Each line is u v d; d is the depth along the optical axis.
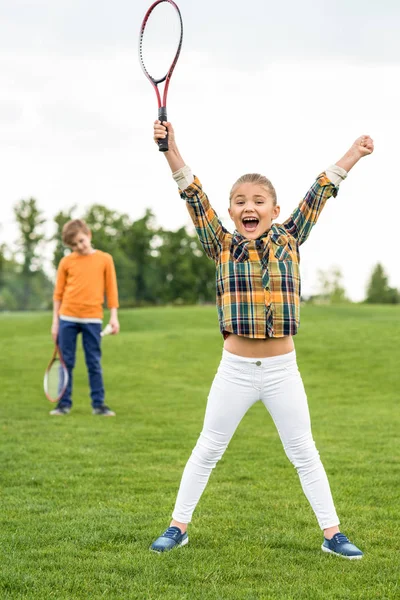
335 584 3.65
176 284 87.56
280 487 5.71
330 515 4.13
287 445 4.17
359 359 16.05
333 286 98.19
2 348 18.33
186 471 4.21
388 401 11.64
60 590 3.54
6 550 4.10
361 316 32.16
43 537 4.34
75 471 6.18
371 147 4.32
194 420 9.37
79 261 9.38
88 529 4.51
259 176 4.21
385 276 103.44
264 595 3.49
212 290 90.06
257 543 4.30
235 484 5.80
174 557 4.02
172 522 4.25
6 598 3.42
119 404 10.98
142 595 3.46
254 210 4.14
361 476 6.12
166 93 4.41
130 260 88.06
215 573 3.78
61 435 7.98
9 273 91.00
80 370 15.27
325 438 8.04
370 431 8.55
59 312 9.50
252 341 4.07
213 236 4.24
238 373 4.09
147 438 7.88
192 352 17.69
